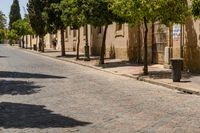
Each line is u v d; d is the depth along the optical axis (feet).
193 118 36.55
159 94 51.98
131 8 68.33
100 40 135.13
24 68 96.73
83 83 64.75
